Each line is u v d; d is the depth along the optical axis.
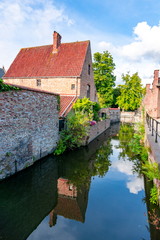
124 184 8.09
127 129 25.88
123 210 6.06
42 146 10.22
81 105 14.51
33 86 19.14
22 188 7.55
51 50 21.02
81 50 19.17
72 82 17.31
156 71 19.22
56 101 11.54
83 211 5.96
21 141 8.27
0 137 7.04
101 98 34.25
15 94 7.72
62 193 7.31
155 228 5.09
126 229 5.11
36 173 9.12
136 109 46.41
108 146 15.16
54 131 11.52
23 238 4.77
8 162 7.50
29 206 6.33
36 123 9.47
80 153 12.72
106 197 6.95
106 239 4.75
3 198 6.77
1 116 7.03
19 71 20.42
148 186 7.59
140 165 10.49
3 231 5.07
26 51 22.62
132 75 40.34
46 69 19.16
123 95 41.22
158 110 16.67
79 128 13.10
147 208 6.12
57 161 10.97
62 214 5.89
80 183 8.22
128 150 13.91
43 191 7.42
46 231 5.09
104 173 9.38
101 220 5.57
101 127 21.39
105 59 34.47
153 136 8.70
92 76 21.98
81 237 4.83
